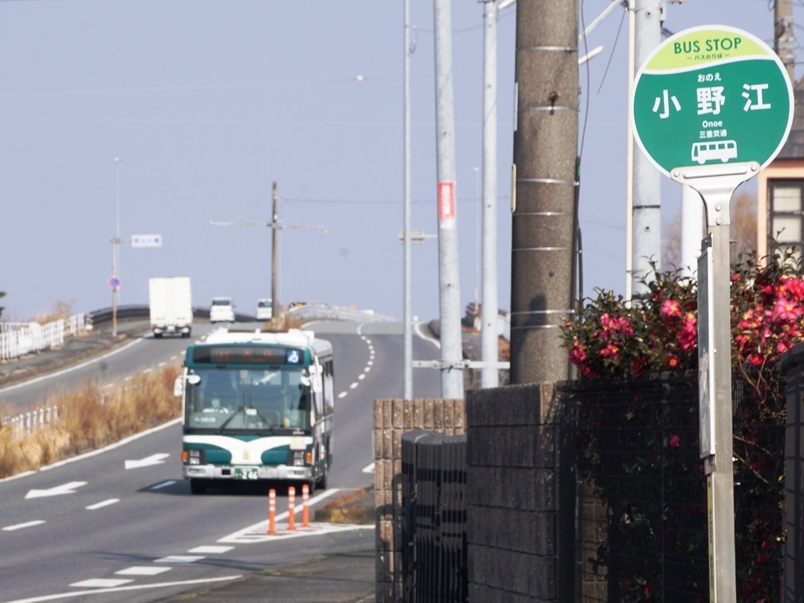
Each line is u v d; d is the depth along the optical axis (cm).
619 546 2458
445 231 7044
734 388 2128
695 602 2166
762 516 2036
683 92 1977
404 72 10275
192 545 7444
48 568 6438
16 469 12681
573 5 3344
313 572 5791
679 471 2230
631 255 4184
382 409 4244
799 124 6694
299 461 10419
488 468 3080
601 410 2539
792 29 6775
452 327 6969
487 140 7750
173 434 16225
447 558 3550
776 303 2205
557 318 3312
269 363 10525
